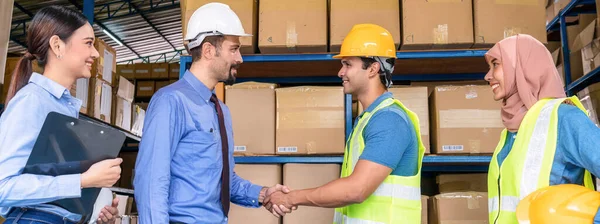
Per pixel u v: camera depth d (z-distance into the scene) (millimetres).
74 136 1479
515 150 1577
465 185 2990
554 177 1474
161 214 1605
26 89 1494
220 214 1800
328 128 2826
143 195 1624
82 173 1481
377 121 1925
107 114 4180
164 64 7500
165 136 1671
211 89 1895
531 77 1604
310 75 3389
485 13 2766
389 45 2168
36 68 2553
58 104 1560
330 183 1918
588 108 3285
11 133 1414
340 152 2803
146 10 11523
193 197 1718
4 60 2846
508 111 1692
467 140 2775
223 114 1981
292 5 2854
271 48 2854
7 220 1484
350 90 2184
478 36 2752
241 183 2229
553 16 4027
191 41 1894
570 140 1419
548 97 1600
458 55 2838
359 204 1963
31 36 1566
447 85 3084
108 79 4223
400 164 1956
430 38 2758
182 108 1749
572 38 3799
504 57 1661
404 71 3285
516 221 1541
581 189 1331
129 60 15273
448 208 2721
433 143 2896
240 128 2887
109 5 10992
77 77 1637
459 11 2779
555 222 1286
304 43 2809
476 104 2811
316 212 2760
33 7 9320
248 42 2828
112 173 1526
